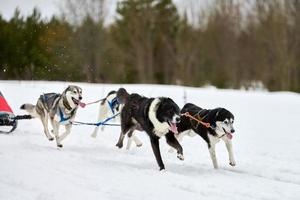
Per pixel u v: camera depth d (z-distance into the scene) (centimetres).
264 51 3694
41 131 1145
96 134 1086
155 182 649
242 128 1267
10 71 3100
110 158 847
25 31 3108
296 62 3559
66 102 921
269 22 3553
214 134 782
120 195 571
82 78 3325
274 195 601
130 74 4247
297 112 1648
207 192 602
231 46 3947
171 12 4453
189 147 991
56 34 2909
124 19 4328
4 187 593
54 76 2792
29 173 671
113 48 3953
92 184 623
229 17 3997
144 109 789
